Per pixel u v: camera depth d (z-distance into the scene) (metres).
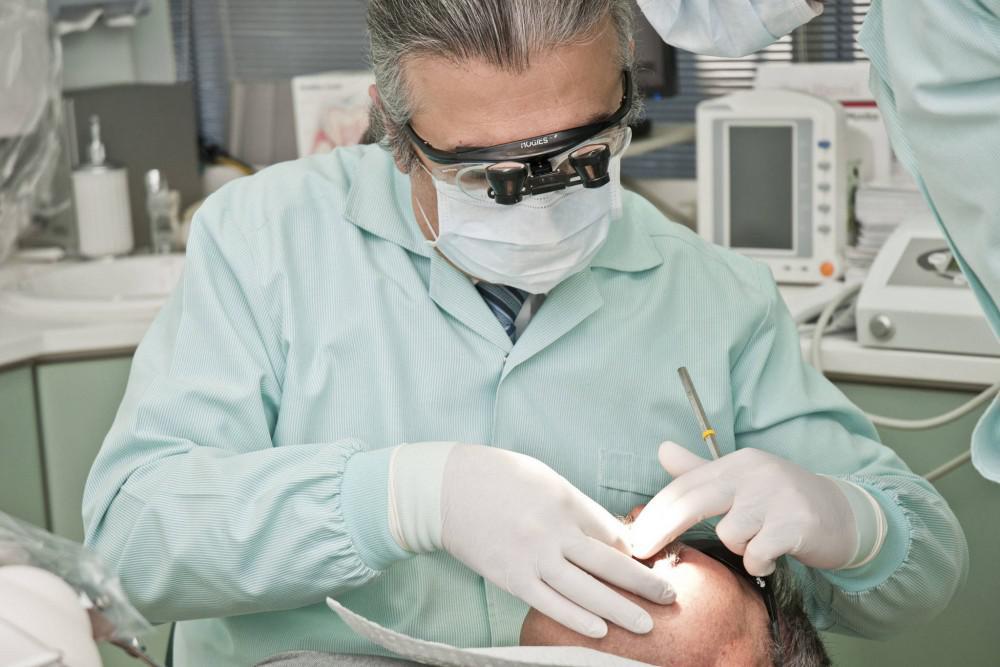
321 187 1.24
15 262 2.50
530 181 0.98
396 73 1.01
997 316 0.95
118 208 2.55
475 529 0.98
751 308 1.27
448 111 0.98
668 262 1.27
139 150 2.65
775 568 1.09
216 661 1.22
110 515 1.09
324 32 2.97
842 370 1.84
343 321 1.17
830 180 2.07
